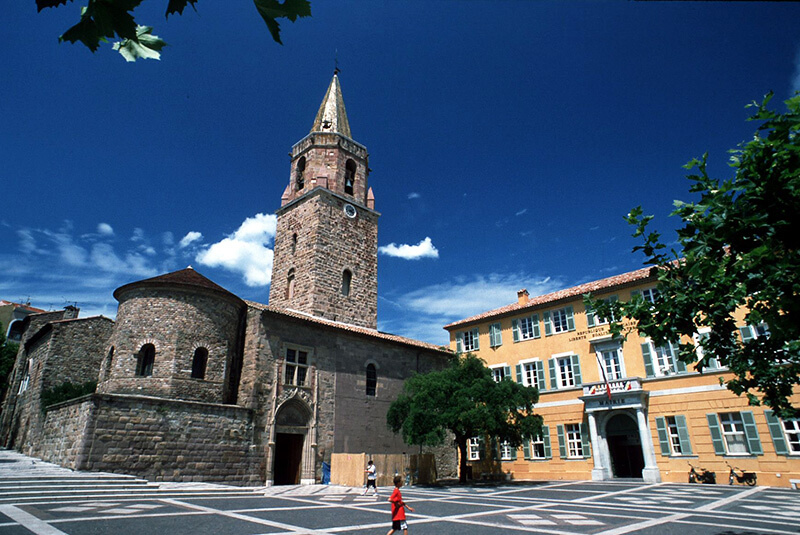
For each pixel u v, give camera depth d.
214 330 28.88
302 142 44.06
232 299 30.17
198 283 29.05
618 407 30.81
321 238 39.28
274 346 29.77
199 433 25.16
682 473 28.53
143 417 23.58
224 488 22.30
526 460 35.47
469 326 41.84
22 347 42.84
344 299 39.72
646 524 14.10
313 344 31.81
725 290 7.87
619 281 33.59
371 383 34.88
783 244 6.86
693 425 28.77
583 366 33.94
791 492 22.86
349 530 12.86
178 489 20.86
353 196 43.69
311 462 29.28
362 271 41.94
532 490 25.77
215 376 28.23
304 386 30.38
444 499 21.64
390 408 31.66
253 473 26.72
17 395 40.50
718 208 7.09
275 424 28.36
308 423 30.11
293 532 12.34
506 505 19.12
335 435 31.14
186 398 26.75
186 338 27.72
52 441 25.45
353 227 42.25
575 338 34.78
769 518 15.09
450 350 41.09
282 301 40.16
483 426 27.84
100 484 19.33
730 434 27.81
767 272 6.58
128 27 2.89
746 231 7.01
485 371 31.09
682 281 8.76
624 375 31.92
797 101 6.20
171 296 28.14
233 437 26.38
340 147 43.22
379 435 33.81
